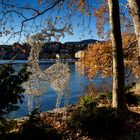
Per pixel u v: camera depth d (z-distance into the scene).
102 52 19.42
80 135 9.66
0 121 7.24
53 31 12.26
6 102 6.95
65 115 12.49
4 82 6.98
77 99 28.28
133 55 18.53
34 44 11.30
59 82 12.38
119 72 12.71
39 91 11.42
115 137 9.50
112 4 12.57
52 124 10.88
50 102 26.52
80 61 20.14
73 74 58.09
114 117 9.92
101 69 19.66
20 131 7.57
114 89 12.85
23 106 20.95
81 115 10.07
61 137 7.95
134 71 20.19
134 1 6.02
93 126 9.69
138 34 6.05
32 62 11.19
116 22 12.59
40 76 11.45
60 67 12.23
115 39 12.62
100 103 16.48
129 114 12.81
